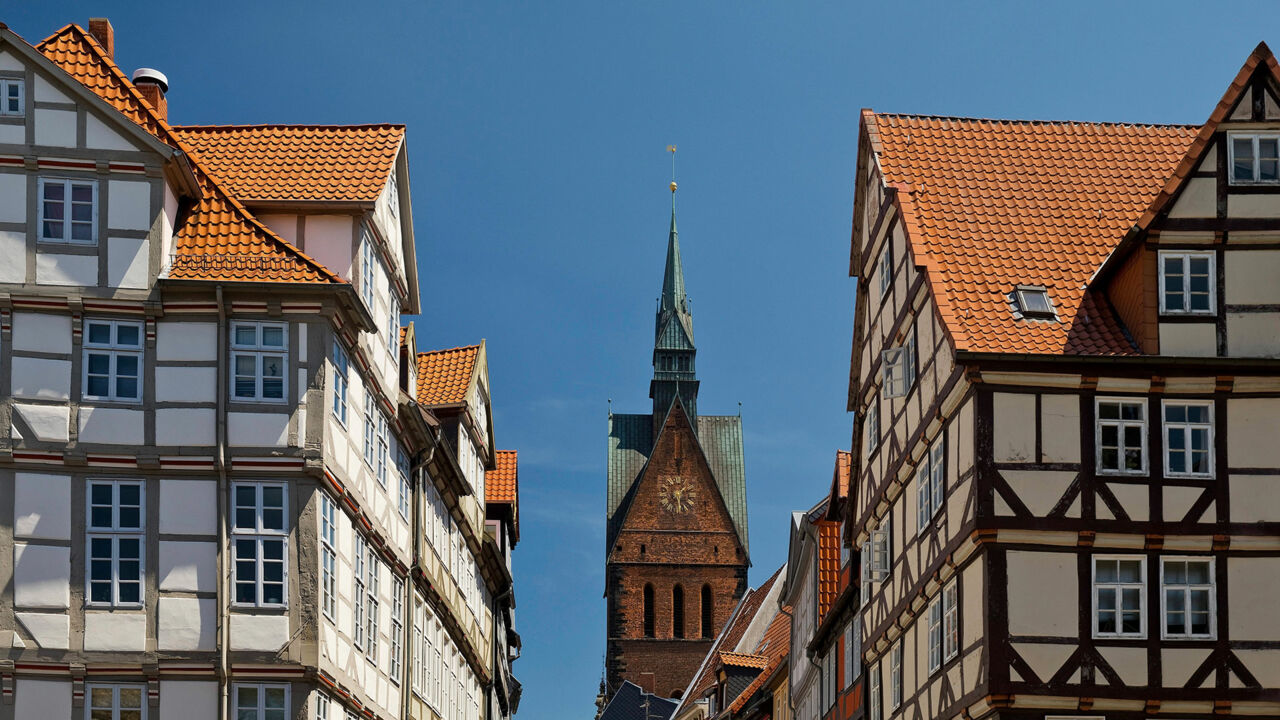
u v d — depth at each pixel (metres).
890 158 35.69
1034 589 28.67
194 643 28.30
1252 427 29.44
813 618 48.75
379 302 34.50
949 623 31.03
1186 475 29.22
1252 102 30.28
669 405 152.25
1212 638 28.67
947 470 31.09
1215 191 30.17
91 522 28.56
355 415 31.83
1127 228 33.34
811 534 48.56
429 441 38.03
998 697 28.16
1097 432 29.34
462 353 47.50
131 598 28.39
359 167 33.28
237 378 29.14
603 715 141.25
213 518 28.72
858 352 40.69
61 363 28.89
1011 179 34.81
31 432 28.58
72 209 29.28
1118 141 35.81
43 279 28.98
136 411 28.92
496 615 56.66
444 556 42.75
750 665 69.50
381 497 34.41
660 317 154.50
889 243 36.22
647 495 150.38
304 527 28.80
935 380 31.91
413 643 37.28
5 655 27.88
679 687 147.25
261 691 28.28
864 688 39.38
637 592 148.75
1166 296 30.02
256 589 28.58
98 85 30.62
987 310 31.09
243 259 29.80
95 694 28.12
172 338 29.20
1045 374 29.42
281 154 33.50
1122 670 28.45
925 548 32.78
